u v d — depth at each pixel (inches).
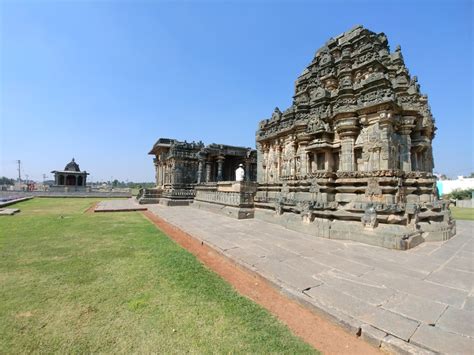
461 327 155.0
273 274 245.9
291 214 520.1
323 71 657.0
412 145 532.7
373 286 218.8
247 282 240.4
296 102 719.1
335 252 327.0
